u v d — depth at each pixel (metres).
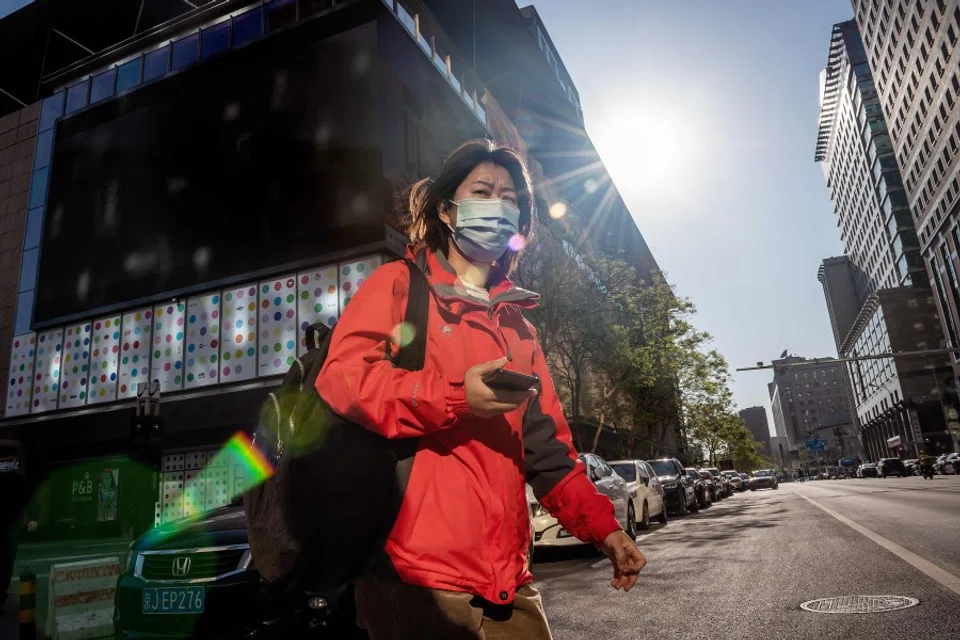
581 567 8.92
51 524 19.64
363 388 1.02
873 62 83.38
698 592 6.00
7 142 24.03
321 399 1.08
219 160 19.27
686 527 14.29
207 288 18.30
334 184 17.38
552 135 42.16
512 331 1.45
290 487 1.06
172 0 26.55
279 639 4.14
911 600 4.86
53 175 22.45
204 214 19.06
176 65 21.28
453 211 1.52
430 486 1.16
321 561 1.08
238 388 17.22
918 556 7.02
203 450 18.20
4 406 21.09
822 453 157.12
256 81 19.38
